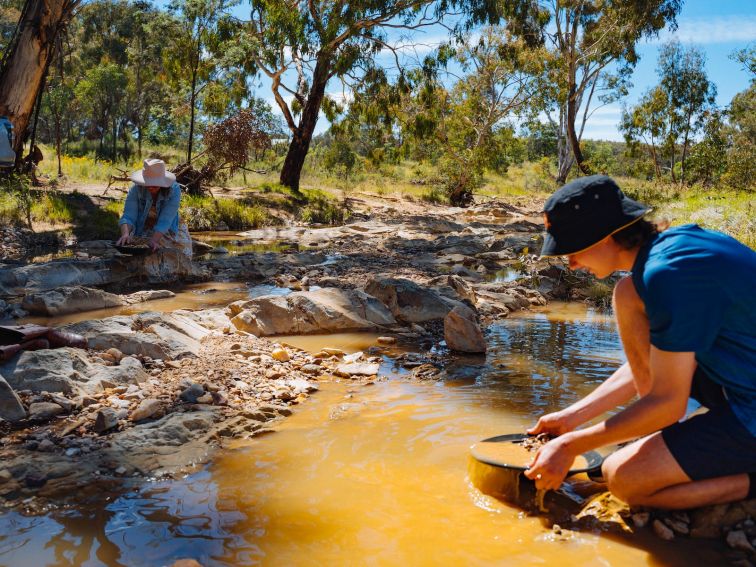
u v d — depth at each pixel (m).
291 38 22.42
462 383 4.83
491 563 2.46
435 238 16.20
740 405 2.50
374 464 3.37
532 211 28.14
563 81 31.05
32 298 6.81
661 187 33.47
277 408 4.11
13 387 3.95
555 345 6.08
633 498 2.73
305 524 2.74
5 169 15.80
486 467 3.02
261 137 21.97
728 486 2.60
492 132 33.00
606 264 2.61
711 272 2.35
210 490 3.04
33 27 15.72
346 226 18.39
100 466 3.22
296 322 6.36
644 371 2.80
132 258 8.83
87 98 40.44
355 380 4.91
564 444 2.67
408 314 6.95
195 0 22.89
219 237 16.02
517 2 25.73
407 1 22.58
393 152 29.89
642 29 33.41
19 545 2.53
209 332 5.71
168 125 49.41
